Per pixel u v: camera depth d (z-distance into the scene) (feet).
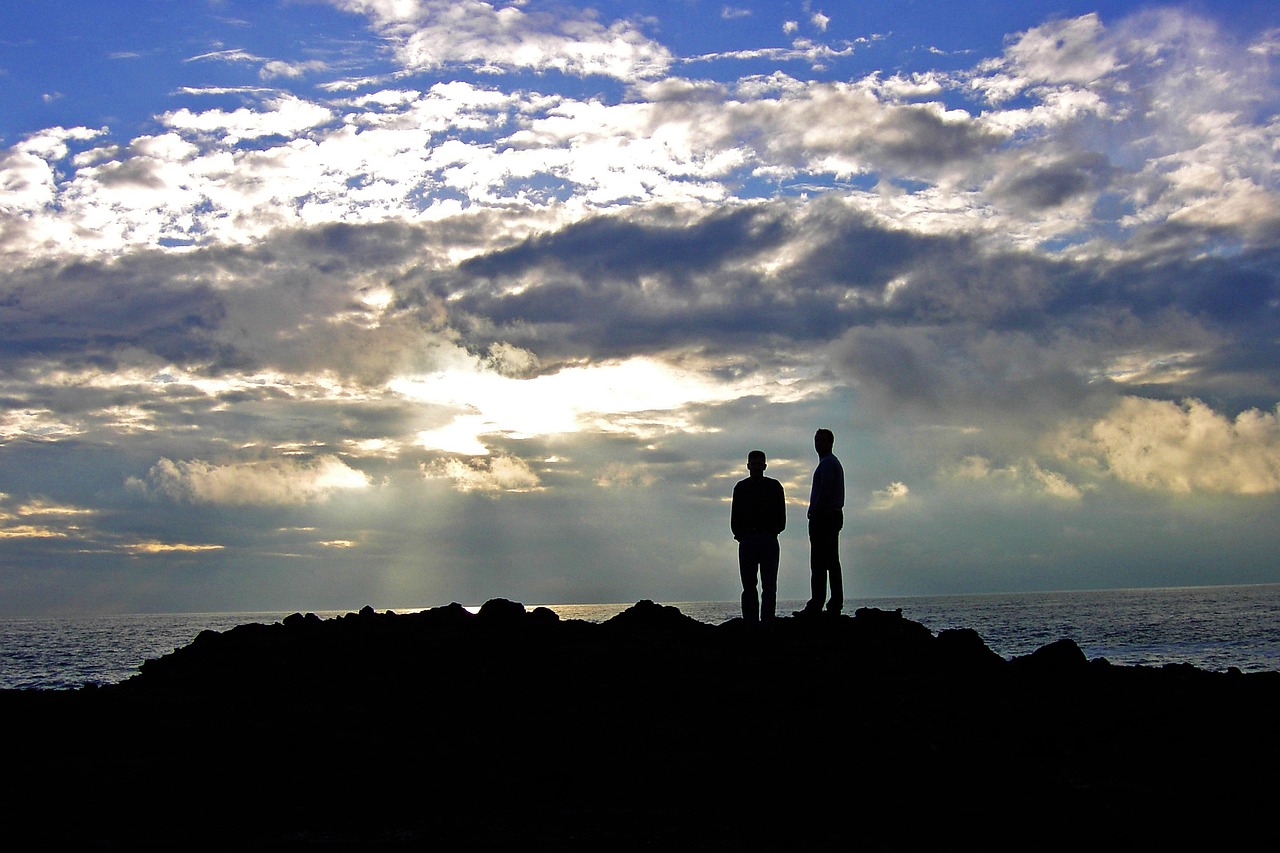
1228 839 30.14
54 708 39.65
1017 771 35.19
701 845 28.40
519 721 39.29
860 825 30.76
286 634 51.65
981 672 48.60
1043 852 29.04
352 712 40.04
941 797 33.09
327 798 32.40
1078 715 42.60
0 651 227.40
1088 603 531.50
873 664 47.06
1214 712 43.75
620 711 39.91
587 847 28.02
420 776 33.71
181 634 379.96
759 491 53.26
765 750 36.01
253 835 28.91
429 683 43.78
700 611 588.50
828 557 53.72
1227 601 495.82
